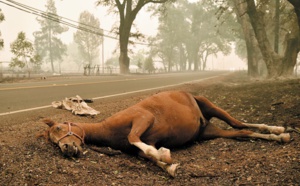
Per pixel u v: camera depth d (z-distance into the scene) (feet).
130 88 54.08
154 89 52.29
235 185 12.56
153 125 16.20
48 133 15.46
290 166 13.61
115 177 13.65
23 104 33.17
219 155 16.96
